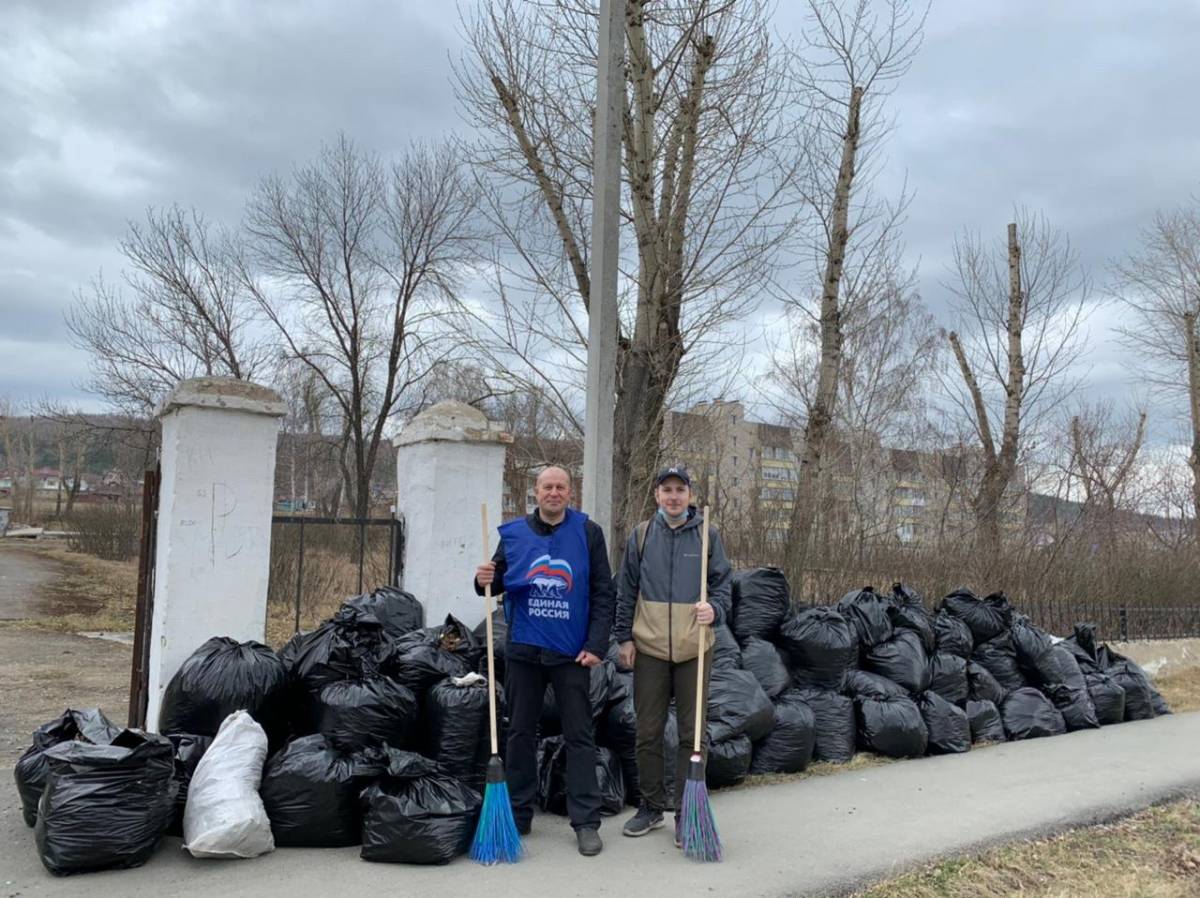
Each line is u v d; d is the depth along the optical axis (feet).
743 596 21.07
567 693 13.88
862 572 32.96
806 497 33.30
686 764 14.37
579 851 13.42
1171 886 13.24
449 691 14.82
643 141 25.79
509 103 28.76
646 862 13.10
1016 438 51.67
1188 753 21.26
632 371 26.55
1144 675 27.27
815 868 13.03
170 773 12.53
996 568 36.68
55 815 11.57
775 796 16.88
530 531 14.17
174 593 16.89
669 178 27.25
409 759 13.37
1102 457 60.80
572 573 13.89
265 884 11.71
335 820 13.01
